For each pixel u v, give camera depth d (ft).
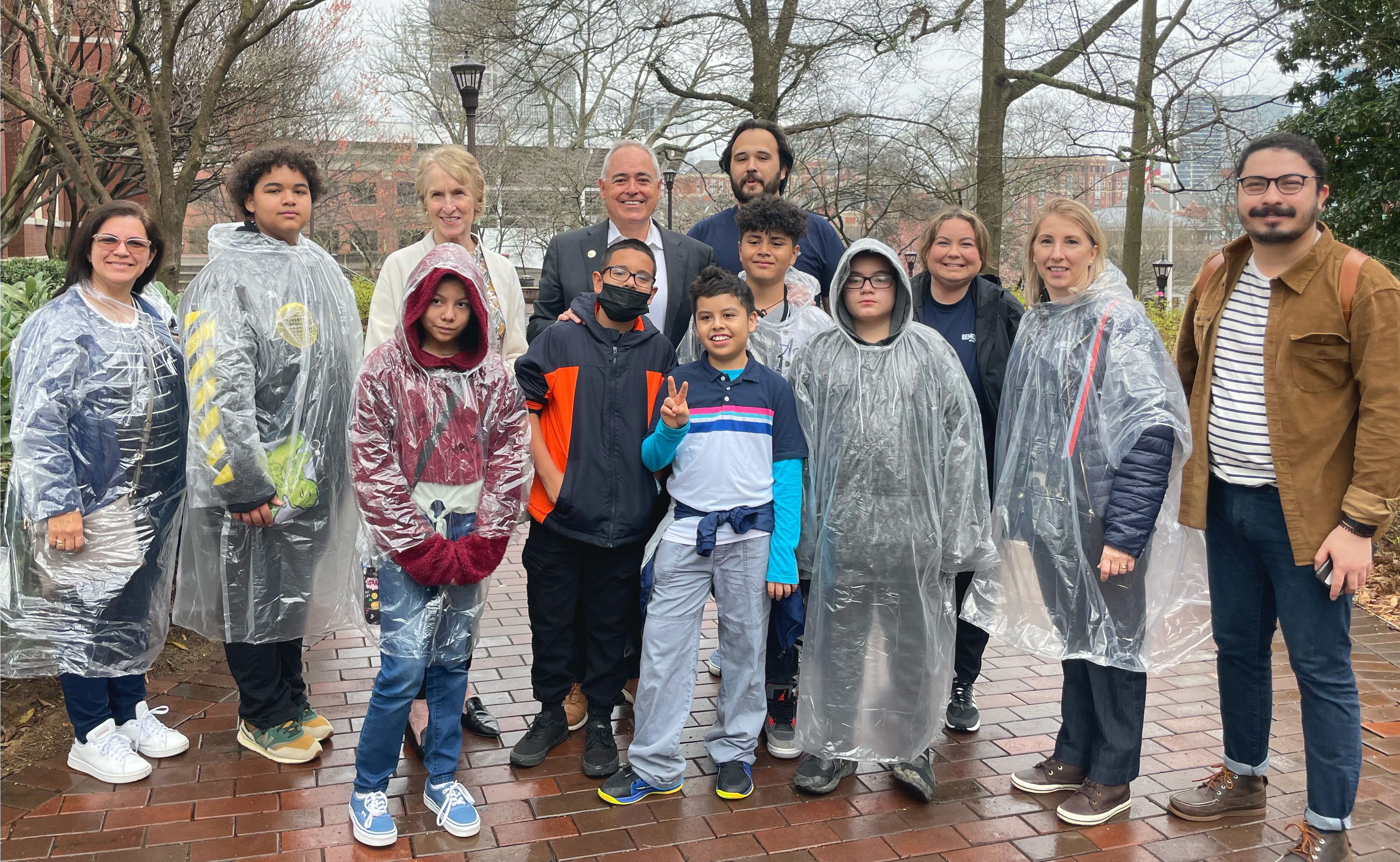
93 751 10.07
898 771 9.96
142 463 9.73
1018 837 9.31
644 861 8.78
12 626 9.39
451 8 45.19
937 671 9.86
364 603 10.61
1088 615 9.39
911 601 9.72
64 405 9.20
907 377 9.71
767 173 13.05
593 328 10.22
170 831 9.11
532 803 9.80
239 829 9.17
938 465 9.76
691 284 10.28
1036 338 9.80
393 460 8.78
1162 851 9.08
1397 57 26.27
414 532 8.67
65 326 9.29
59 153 31.99
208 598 10.06
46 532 9.23
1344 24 26.91
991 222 44.24
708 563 9.79
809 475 9.96
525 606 16.40
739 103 45.80
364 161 79.41
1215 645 10.55
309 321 9.86
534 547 10.46
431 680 9.34
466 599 9.21
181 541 10.48
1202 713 12.21
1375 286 8.15
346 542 10.54
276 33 42.45
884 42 42.42
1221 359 9.08
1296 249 8.60
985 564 9.87
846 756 9.87
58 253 53.57
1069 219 9.50
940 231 11.23
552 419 10.31
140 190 50.52
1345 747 8.62
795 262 12.91
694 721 11.97
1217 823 9.59
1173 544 9.48
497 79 46.98
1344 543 8.27
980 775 10.55
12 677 9.67
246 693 10.36
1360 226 26.96
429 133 82.02
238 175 9.77
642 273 10.05
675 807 9.77
